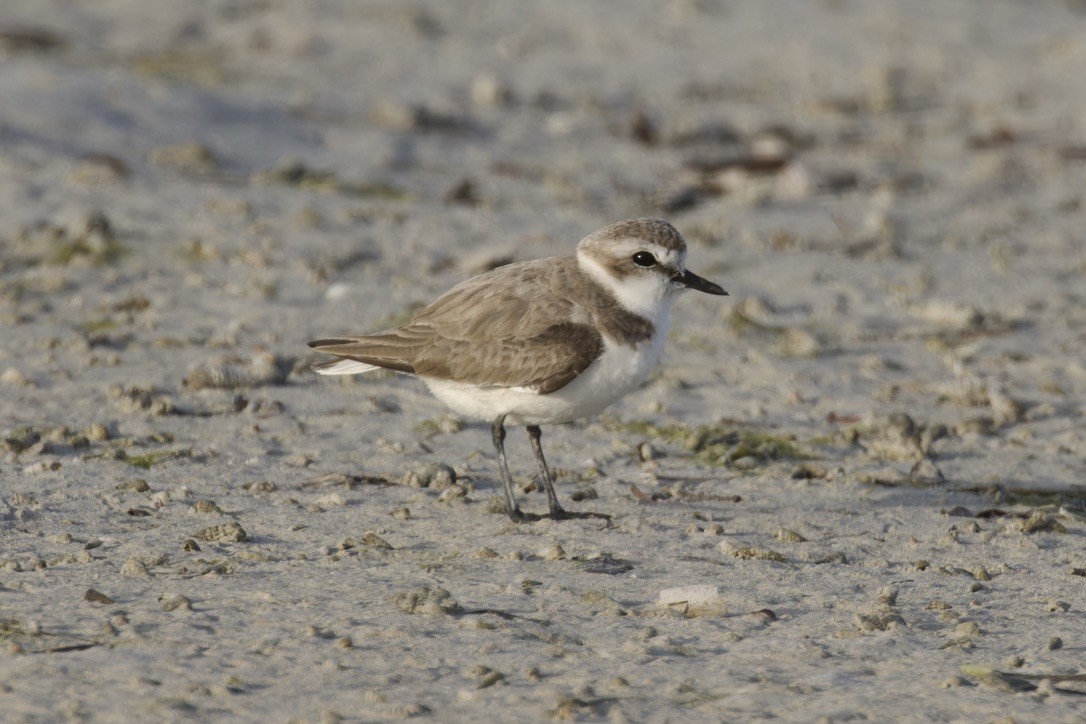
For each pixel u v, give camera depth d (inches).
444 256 810.2
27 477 489.7
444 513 474.6
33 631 360.2
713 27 1523.1
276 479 503.5
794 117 1259.8
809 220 951.6
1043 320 757.9
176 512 463.2
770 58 1432.1
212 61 1289.4
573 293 466.3
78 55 1236.5
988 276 838.5
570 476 522.3
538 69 1364.4
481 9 1545.3
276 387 609.3
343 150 1048.2
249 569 414.3
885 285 811.4
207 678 338.0
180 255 776.9
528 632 370.9
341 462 525.7
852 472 533.6
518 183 1010.7
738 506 492.4
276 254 788.6
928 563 437.4
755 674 348.8
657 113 1251.8
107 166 895.1
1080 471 543.2
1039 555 447.2
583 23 1514.5
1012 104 1305.4
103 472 499.8
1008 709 331.0
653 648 363.3
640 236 467.8
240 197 888.9
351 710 324.8
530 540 448.8
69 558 416.2
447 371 468.1
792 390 634.2
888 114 1285.7
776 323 737.0
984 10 1620.3
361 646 359.3
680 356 679.7
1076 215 987.9
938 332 732.0
